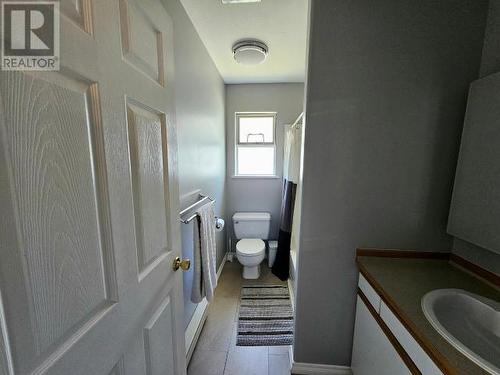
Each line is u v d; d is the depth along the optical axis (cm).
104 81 58
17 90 39
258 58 198
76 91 51
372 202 127
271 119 305
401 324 84
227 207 311
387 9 113
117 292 65
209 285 160
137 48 73
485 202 98
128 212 69
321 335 140
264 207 310
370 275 110
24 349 41
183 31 148
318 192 129
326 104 121
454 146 118
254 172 314
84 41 52
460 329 88
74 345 51
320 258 134
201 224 154
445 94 116
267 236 294
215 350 165
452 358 62
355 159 124
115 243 63
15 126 39
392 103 119
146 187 80
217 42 189
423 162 121
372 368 109
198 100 179
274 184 306
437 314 88
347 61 118
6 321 38
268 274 274
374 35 115
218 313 205
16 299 39
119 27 63
